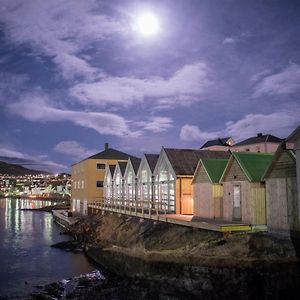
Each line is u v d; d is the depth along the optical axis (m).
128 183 53.34
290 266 21.05
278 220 23.83
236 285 21.81
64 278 30.33
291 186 22.94
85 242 45.41
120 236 39.50
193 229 28.64
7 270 33.06
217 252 24.09
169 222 32.12
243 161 27.53
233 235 25.00
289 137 22.34
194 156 41.59
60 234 57.03
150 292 23.53
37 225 72.06
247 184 26.69
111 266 32.03
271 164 24.41
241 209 27.36
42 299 24.70
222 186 30.92
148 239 32.53
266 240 23.45
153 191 44.38
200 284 22.64
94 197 68.69
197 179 33.72
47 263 35.62
